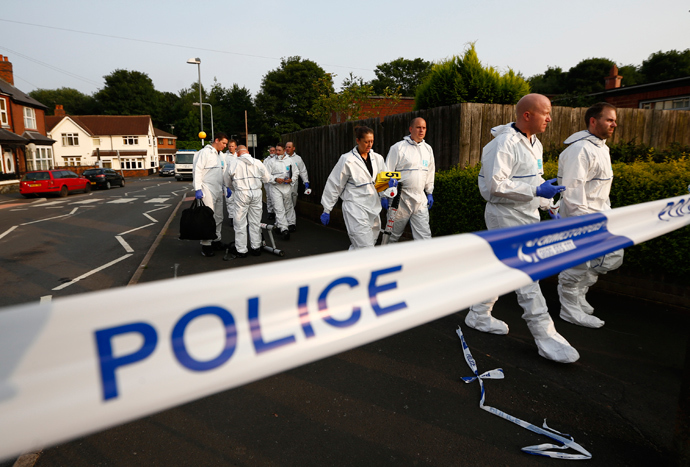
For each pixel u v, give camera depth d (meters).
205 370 0.81
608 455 2.16
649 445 2.24
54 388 0.65
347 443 2.27
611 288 4.49
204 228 6.30
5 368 0.60
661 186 4.05
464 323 3.90
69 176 21.59
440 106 6.65
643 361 3.12
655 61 45.91
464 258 1.28
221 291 0.83
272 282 0.90
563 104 16.97
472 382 2.88
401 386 2.85
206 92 83.62
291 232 8.90
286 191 8.39
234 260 6.48
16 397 0.61
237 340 0.85
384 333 1.05
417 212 4.80
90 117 55.94
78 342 0.67
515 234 1.44
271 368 0.88
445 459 2.14
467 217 5.48
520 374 2.96
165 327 0.77
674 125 8.57
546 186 2.86
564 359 3.04
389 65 62.47
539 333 3.17
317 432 2.37
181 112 77.50
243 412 2.57
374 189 4.52
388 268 1.09
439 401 2.66
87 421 0.68
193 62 28.73
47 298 5.05
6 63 30.20
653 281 4.18
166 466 2.11
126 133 54.34
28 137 28.77
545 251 1.56
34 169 30.11
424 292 1.17
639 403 2.61
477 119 6.12
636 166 4.69
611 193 4.39
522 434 2.33
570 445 2.19
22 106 29.16
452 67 6.71
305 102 48.38
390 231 4.43
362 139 4.41
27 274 6.13
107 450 2.24
